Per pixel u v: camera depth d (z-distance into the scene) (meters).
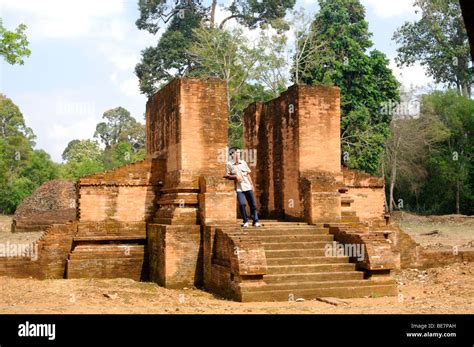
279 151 18.12
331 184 16.05
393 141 45.31
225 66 37.91
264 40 38.12
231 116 39.41
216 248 14.59
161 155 18.00
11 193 51.75
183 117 16.05
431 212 49.03
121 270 16.80
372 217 19.44
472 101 49.81
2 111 58.50
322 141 16.92
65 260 16.73
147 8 43.47
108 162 59.94
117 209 17.20
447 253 18.20
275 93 37.84
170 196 16.31
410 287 14.88
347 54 36.91
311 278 13.48
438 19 47.81
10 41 22.45
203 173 16.08
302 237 14.88
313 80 37.25
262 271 12.82
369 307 11.27
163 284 15.12
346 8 38.03
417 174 47.78
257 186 19.48
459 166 47.28
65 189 32.00
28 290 13.24
